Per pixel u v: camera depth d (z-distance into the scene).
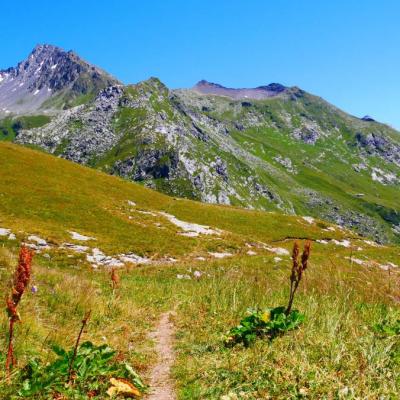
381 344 8.03
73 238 43.22
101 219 54.66
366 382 6.71
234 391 6.91
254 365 7.83
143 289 22.08
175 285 24.61
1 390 6.44
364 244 76.56
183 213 72.12
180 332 11.84
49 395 6.59
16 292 6.28
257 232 70.88
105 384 7.27
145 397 7.27
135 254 42.66
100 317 13.01
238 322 11.79
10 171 63.50
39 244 38.31
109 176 82.44
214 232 59.25
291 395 6.52
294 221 81.38
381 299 12.00
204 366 8.24
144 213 63.38
